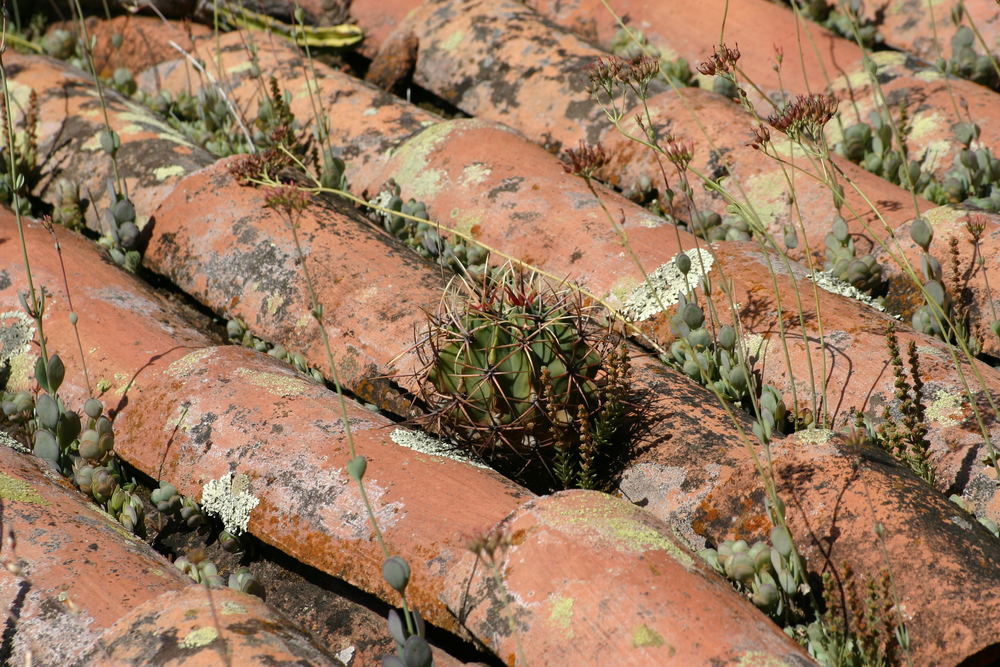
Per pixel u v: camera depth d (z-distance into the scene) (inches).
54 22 228.7
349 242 137.5
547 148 181.6
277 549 105.0
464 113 200.8
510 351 99.0
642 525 85.1
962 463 99.8
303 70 194.5
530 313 100.3
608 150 173.6
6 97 149.5
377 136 174.6
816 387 112.6
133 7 219.6
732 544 90.3
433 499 94.3
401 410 116.3
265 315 132.1
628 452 105.0
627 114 177.9
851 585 85.6
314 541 95.5
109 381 117.6
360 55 220.4
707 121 170.1
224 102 186.2
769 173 156.6
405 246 142.3
